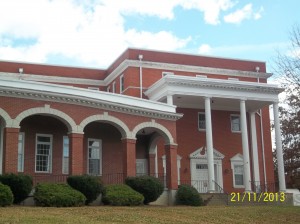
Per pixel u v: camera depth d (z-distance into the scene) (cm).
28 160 3033
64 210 2188
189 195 3125
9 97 2669
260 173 4384
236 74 4569
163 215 2264
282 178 3931
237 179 4259
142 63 4194
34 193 2473
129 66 4162
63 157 3200
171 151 3347
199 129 4216
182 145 4109
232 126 4378
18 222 1709
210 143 3712
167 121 3400
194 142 4162
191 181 4028
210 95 3822
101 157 3391
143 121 3262
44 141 3144
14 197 2438
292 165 5541
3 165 2616
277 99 4066
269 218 2523
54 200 2369
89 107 2994
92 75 4812
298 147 5506
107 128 3472
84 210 2223
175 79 3703
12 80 2698
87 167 3309
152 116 3312
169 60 4347
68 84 4653
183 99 3966
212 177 3628
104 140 3438
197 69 4403
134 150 3159
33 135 3089
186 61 4419
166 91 3722
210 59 4528
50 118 3184
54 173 3130
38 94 2752
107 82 4769
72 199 2425
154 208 2545
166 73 4275
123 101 3203
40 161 3102
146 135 3862
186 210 2559
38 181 3000
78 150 2880
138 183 2889
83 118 2948
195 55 4475
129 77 4138
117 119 3117
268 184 4316
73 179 2647
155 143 3803
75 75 4731
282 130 5500
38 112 2764
